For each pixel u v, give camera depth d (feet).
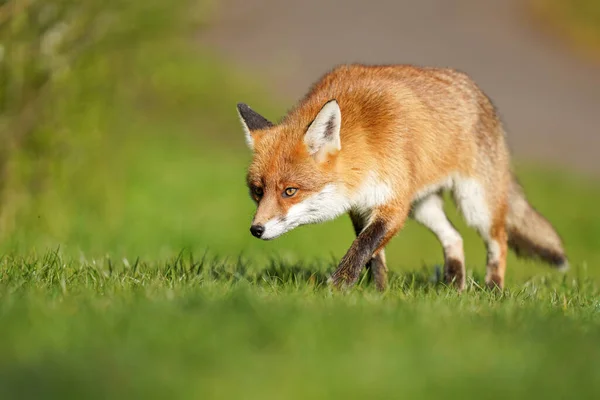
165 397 18.13
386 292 32.45
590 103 124.57
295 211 35.63
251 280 35.88
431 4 159.74
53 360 19.77
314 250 72.64
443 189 41.63
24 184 59.98
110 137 67.31
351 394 18.88
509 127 114.21
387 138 37.01
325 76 40.57
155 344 21.35
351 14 151.02
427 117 38.81
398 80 39.37
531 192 96.73
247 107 38.40
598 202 95.55
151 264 41.73
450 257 42.68
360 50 128.57
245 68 116.06
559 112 120.26
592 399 19.20
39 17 55.42
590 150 111.34
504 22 150.92
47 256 37.42
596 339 24.00
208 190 88.28
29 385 18.12
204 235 74.49
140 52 62.95
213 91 85.20
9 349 20.62
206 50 83.87
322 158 35.58
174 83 67.72
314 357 21.15
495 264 42.63
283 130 36.52
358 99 37.68
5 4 52.90
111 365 19.57
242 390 18.75
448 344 22.40
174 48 64.44
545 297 34.94
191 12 61.57
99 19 57.93
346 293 31.68
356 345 22.12
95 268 35.42
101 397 17.78
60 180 62.44
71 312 24.09
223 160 100.37
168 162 94.99
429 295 32.58
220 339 21.84
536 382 19.85
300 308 25.66
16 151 58.85
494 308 28.94
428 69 41.50
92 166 66.90
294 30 138.72
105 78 62.08
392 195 37.11
